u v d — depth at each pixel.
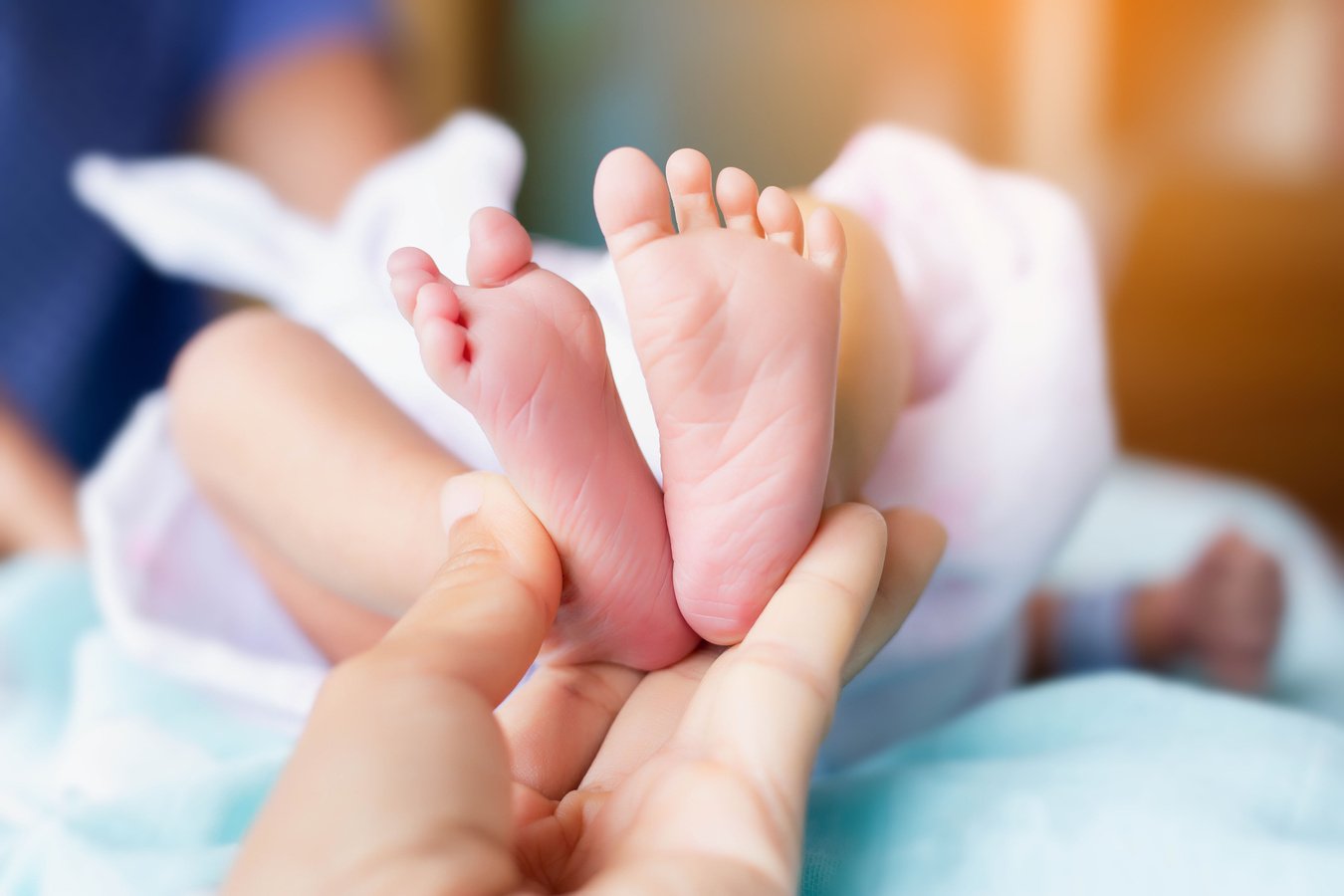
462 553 0.33
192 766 0.40
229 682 0.42
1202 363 1.06
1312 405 0.97
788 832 0.29
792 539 0.33
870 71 1.24
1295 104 1.28
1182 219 1.25
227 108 0.74
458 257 0.46
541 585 0.32
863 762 0.41
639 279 0.32
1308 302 1.14
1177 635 0.53
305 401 0.39
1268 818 0.34
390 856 0.27
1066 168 1.27
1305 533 0.65
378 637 0.42
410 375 0.42
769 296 0.32
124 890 0.34
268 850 0.28
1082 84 1.27
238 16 0.73
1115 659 0.53
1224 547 0.52
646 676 0.35
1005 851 0.33
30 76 0.66
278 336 0.41
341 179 0.76
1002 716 0.39
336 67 0.76
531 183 1.19
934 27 1.23
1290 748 0.36
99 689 0.44
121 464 0.46
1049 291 0.44
